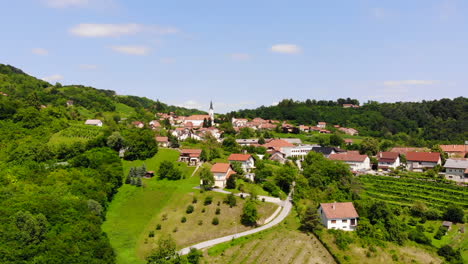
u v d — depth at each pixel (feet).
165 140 648.79
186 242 331.36
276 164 592.19
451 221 384.47
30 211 291.99
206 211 383.24
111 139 543.39
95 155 472.85
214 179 449.89
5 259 244.22
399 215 403.13
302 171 531.50
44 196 321.73
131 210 387.55
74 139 543.39
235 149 647.56
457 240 345.10
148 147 566.36
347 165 527.40
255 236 336.90
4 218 277.03
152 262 281.33
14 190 334.44
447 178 527.81
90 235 288.92
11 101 596.29
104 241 291.17
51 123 580.30
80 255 265.75
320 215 369.71
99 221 318.04
